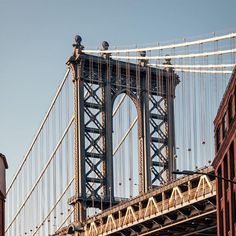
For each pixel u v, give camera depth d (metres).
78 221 120.88
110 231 111.06
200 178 88.00
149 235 106.31
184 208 92.69
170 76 130.75
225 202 77.69
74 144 124.56
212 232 99.88
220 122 80.62
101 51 126.44
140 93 129.88
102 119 127.12
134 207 107.56
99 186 124.50
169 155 128.25
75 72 125.94
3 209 88.62
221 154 78.69
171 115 129.88
